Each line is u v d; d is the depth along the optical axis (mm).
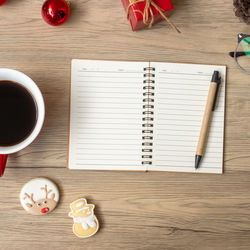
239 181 823
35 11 792
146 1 722
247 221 823
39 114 672
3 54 784
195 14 821
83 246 796
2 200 780
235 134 825
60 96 793
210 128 818
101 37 803
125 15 808
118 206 803
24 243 784
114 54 805
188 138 813
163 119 810
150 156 804
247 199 824
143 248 807
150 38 812
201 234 816
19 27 787
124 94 802
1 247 779
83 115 794
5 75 677
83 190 797
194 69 816
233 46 827
